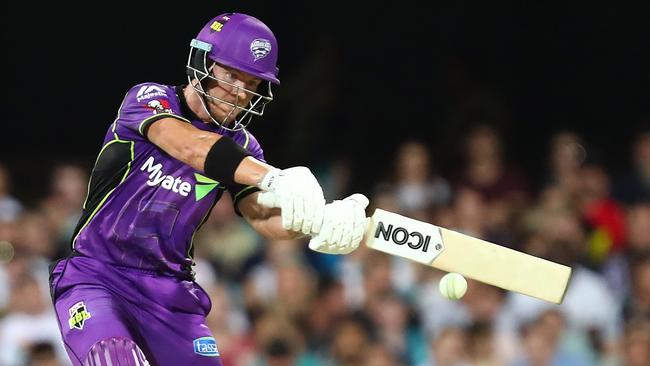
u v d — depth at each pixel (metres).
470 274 14.27
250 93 15.23
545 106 42.66
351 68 41.91
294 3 42.50
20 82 42.91
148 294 15.59
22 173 37.84
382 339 29.52
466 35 42.69
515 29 42.84
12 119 42.81
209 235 33.75
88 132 43.06
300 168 13.58
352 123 40.97
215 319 29.73
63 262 15.69
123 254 15.45
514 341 29.30
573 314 30.48
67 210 34.69
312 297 31.12
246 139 16.05
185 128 14.54
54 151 42.88
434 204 34.12
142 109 15.09
